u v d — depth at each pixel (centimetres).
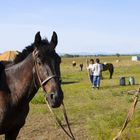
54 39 643
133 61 11925
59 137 1136
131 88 2752
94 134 1091
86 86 3086
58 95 607
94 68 2773
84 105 1831
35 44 631
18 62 670
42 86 624
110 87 2912
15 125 661
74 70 6631
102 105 1836
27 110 675
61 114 1530
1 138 1098
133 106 776
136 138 970
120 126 1177
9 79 662
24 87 651
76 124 1334
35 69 638
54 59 623
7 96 653
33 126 1299
